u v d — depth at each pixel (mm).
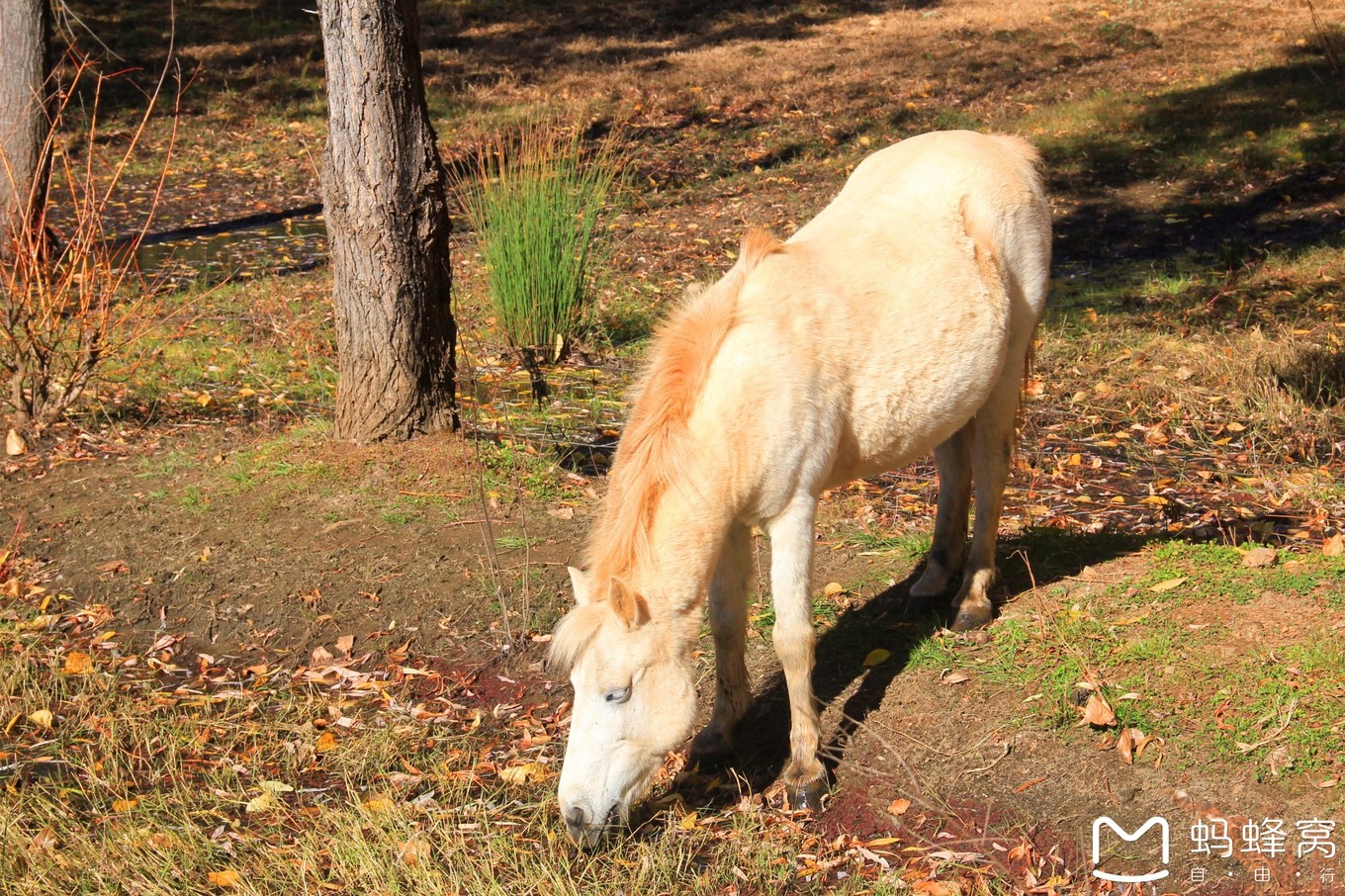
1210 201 10844
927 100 14617
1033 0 19219
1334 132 11875
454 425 6223
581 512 5652
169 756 4000
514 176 8375
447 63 17016
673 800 3781
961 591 4461
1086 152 12227
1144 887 3230
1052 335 8000
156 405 7129
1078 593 4441
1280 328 7773
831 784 3801
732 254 10102
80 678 4500
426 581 5055
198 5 19703
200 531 5469
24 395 6672
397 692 4441
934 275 3996
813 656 3729
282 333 8305
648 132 14047
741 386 3523
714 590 3861
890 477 6188
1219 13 17109
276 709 4340
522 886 3342
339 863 3393
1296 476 5805
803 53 17078
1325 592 4102
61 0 8398
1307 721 3531
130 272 9602
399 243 5852
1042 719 3791
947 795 3670
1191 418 6727
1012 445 4520
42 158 7027
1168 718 3674
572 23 19297
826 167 12570
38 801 3705
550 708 4324
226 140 14484
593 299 8430
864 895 3289
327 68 5656
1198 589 4254
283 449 6188
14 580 5102
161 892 3299
